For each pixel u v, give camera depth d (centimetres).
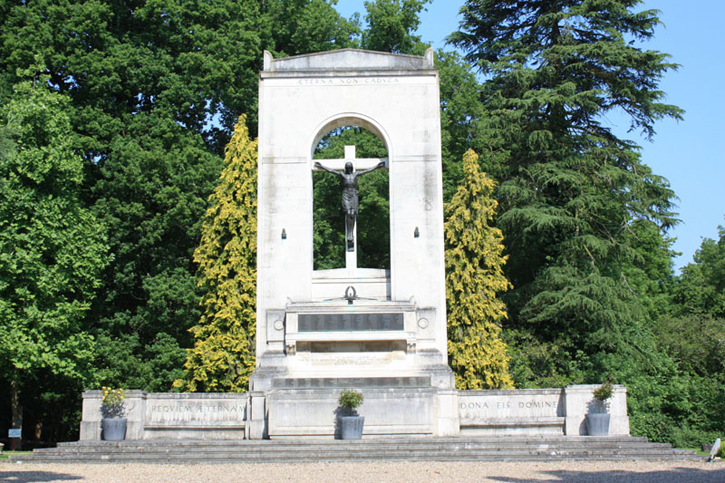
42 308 3066
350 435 2247
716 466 2005
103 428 2322
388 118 2791
